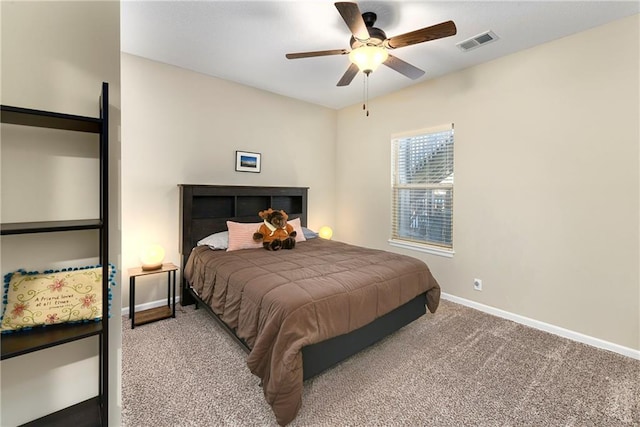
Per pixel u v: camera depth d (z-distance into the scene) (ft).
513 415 5.36
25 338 3.55
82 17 4.22
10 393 3.90
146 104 9.80
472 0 6.56
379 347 7.73
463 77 10.32
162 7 6.94
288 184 13.75
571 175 8.07
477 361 7.07
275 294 5.95
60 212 4.18
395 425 5.13
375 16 6.98
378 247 13.67
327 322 5.80
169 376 6.39
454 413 5.40
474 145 10.09
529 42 8.42
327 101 14.23
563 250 8.27
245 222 12.00
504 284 9.50
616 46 7.29
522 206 9.02
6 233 3.16
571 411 5.46
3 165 3.81
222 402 5.63
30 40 3.86
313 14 7.17
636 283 7.19
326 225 15.44
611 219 7.49
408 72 8.00
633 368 6.79
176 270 10.01
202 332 8.42
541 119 8.55
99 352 4.37
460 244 10.62
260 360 5.48
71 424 3.97
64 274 4.05
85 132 4.31
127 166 9.53
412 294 8.00
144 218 9.91
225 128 11.62
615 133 7.36
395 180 13.09
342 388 6.09
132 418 5.17
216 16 7.29
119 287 4.50
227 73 10.89
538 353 7.43
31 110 3.28
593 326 7.82
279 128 13.30
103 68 4.36
